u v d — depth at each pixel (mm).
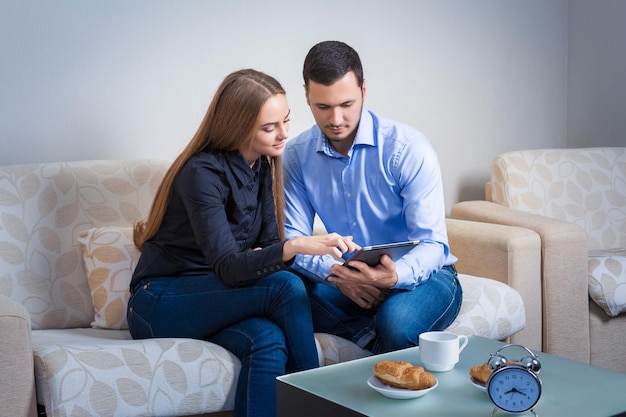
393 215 2332
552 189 3227
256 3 3004
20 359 1752
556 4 3773
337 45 2150
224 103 2066
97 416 1796
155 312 2055
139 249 2225
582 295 2715
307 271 2236
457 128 3512
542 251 2666
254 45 3014
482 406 1507
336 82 2107
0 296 1903
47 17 2668
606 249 3223
